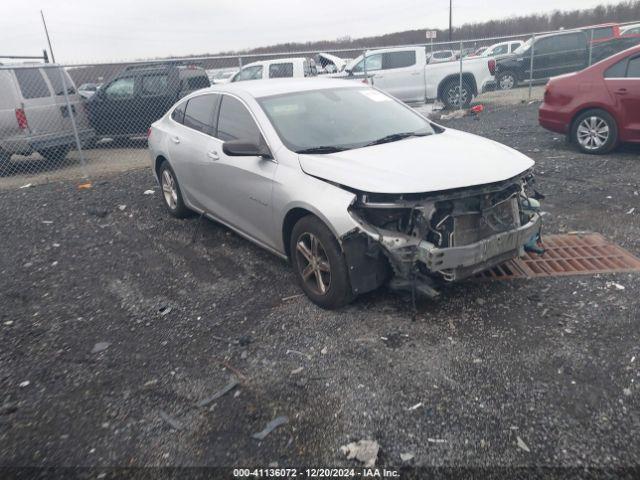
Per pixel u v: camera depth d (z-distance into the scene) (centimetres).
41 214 705
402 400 295
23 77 963
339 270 374
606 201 598
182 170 579
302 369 329
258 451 264
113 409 304
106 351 367
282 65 1400
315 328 375
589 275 425
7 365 357
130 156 1122
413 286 370
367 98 512
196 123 564
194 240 574
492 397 292
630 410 275
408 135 458
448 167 371
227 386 317
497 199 375
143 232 612
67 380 336
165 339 378
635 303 376
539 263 454
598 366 312
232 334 377
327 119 461
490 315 377
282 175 412
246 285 455
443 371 318
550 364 317
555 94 846
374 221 362
